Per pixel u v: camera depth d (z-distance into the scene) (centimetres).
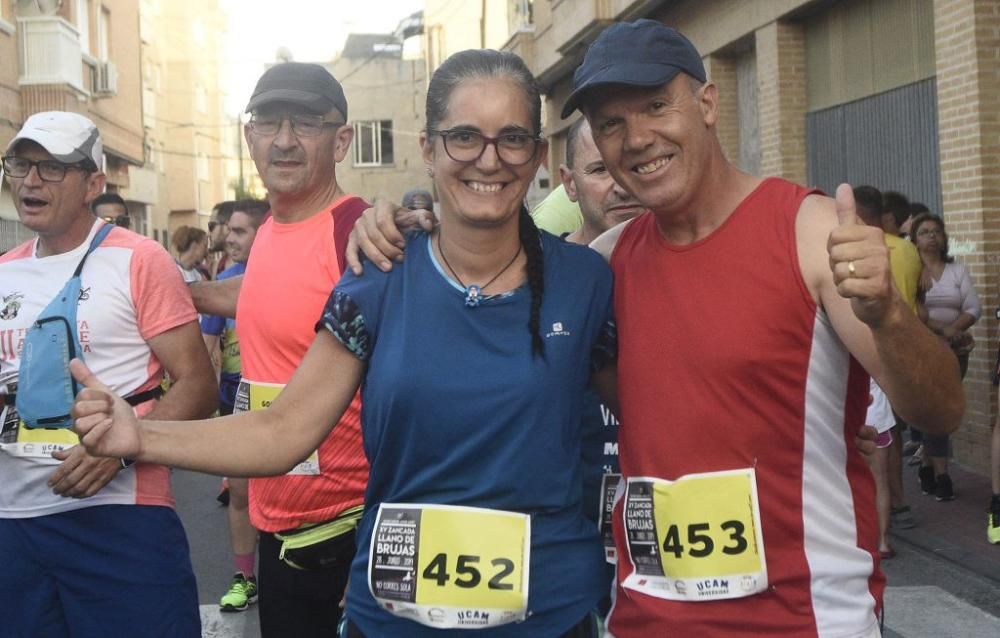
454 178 241
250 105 360
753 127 1220
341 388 251
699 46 1284
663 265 250
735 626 237
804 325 235
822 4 1024
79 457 318
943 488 746
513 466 239
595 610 250
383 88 3566
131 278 347
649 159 245
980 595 566
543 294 246
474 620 238
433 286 245
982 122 774
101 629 339
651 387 246
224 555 694
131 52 2566
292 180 358
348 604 257
